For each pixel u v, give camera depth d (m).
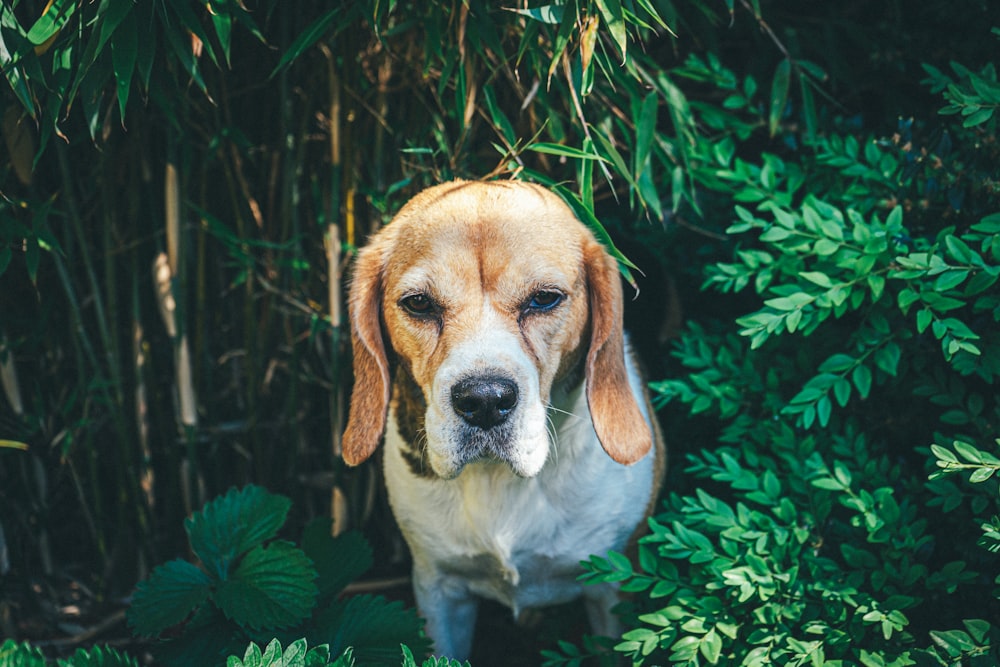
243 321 0.92
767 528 0.66
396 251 0.68
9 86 0.71
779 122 0.83
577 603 0.85
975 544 0.67
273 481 0.94
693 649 0.63
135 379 0.86
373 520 0.95
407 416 0.71
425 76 0.76
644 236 0.94
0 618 0.85
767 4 0.91
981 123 0.69
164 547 0.91
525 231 0.66
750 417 0.75
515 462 0.64
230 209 0.89
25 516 0.88
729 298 0.89
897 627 0.61
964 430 0.71
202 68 0.81
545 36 0.74
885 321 0.69
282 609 0.66
